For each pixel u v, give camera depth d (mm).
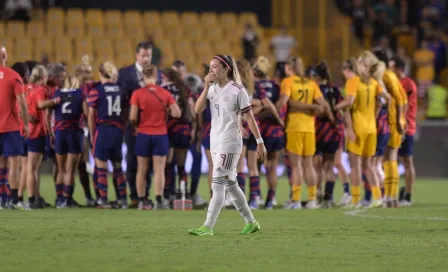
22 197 51594
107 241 32938
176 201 51469
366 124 52188
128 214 46875
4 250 30078
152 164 53781
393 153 54219
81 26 108188
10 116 46688
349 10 118188
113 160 51938
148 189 52781
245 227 36344
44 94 50500
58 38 104312
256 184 53344
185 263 27406
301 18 113562
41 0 111688
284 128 52969
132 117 49969
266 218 45406
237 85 34219
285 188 74750
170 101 50438
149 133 50312
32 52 102938
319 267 26938
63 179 52750
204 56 106688
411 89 55688
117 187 52438
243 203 35812
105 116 50875
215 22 112000
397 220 44250
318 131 54031
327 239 34469
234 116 34281
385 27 114125
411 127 56125
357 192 53562
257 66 52625
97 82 51406
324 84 54062
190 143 53438
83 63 52812
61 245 31594
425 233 37125
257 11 117250
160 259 28219
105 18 110125
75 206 53219
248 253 29906
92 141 51438
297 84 52219
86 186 54469
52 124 52219
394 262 28125
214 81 34438
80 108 51562
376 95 52312
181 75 54125
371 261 28312
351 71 52344
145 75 50406
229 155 34375
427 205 56719
